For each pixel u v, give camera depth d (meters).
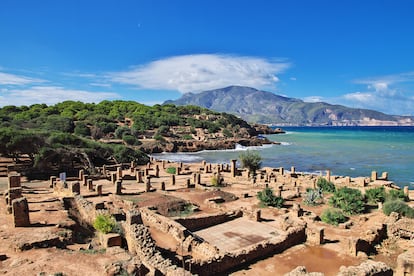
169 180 55.25
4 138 58.16
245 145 150.25
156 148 124.38
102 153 75.50
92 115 149.75
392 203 31.23
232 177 58.12
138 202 36.00
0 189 41.84
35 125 112.00
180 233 24.86
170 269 16.98
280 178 56.09
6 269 15.68
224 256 21.25
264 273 20.84
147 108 188.75
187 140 140.00
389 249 24.64
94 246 20.23
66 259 16.95
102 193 42.25
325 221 30.39
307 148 136.25
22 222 22.23
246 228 29.09
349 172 76.81
